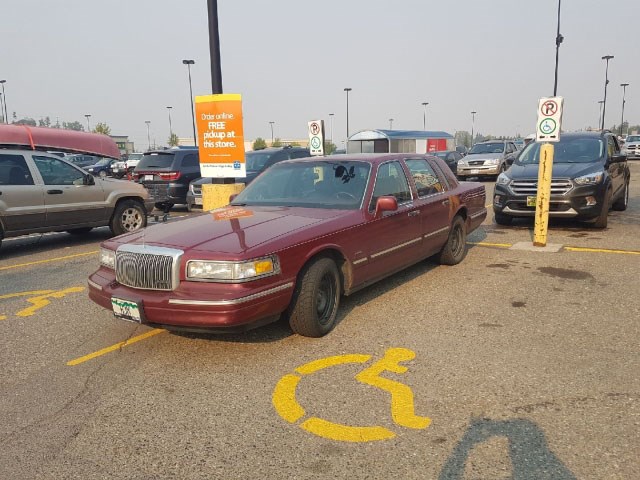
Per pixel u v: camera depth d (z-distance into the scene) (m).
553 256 7.47
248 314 3.82
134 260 4.04
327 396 3.49
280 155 14.01
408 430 3.06
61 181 9.29
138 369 4.01
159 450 2.95
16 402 3.54
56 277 7.11
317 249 4.36
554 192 9.17
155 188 14.05
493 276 6.44
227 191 8.91
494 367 3.86
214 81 9.14
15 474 2.76
